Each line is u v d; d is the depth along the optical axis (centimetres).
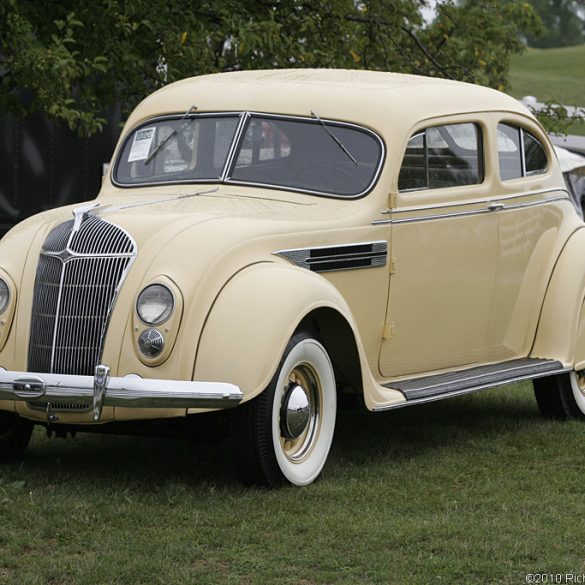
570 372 1234
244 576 714
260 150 1066
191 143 1090
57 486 911
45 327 901
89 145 2011
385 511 855
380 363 1047
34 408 907
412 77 1182
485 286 1147
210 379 860
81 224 918
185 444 1080
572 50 7731
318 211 1002
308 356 930
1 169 1942
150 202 991
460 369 1141
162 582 696
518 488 938
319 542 775
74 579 703
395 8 2027
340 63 1912
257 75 1152
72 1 1656
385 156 1040
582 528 816
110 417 887
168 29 1731
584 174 2227
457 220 1102
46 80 1520
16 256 928
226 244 898
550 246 1238
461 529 805
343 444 1094
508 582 708
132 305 876
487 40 2202
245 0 1859
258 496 884
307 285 909
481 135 1154
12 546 757
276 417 897
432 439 1127
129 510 838
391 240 1033
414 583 700
